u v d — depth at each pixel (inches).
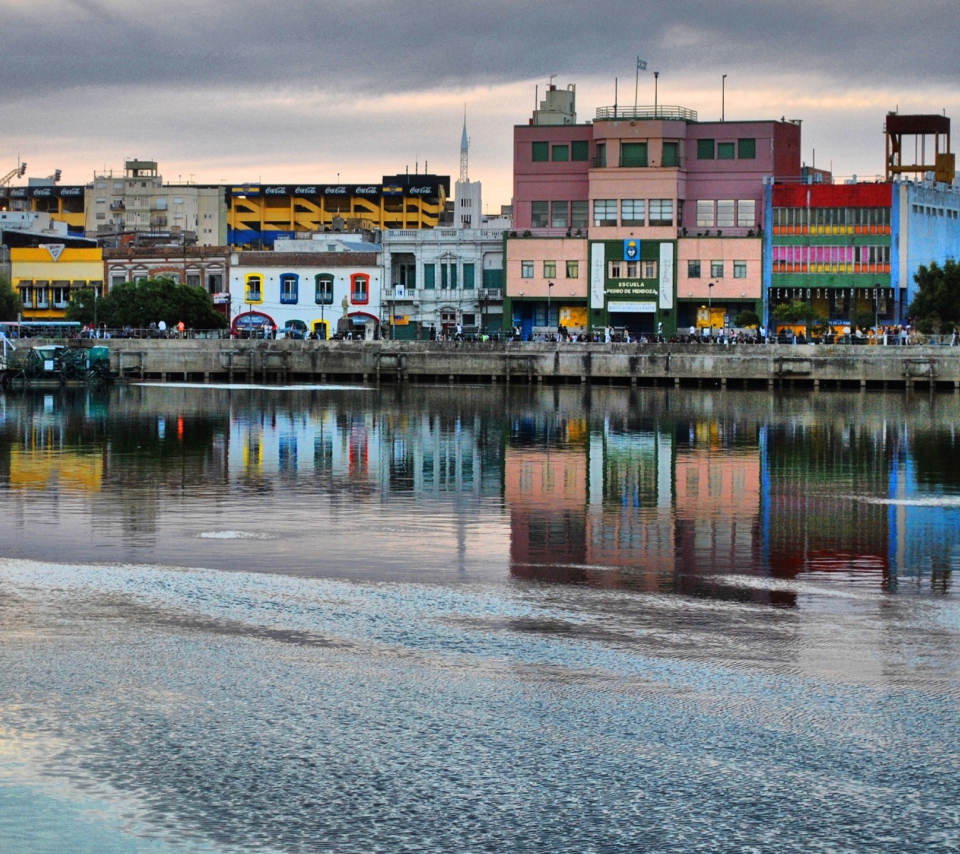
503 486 3021.7
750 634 1665.8
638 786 1208.2
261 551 2199.8
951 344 6555.1
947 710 1387.8
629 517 2586.1
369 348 7234.3
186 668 1512.1
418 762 1255.5
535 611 1779.0
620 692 1435.8
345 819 1143.6
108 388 6560.0
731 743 1299.2
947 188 7765.8
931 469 3356.3
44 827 1126.4
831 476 3218.5
